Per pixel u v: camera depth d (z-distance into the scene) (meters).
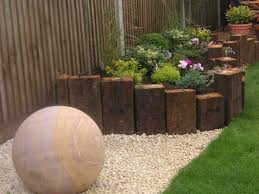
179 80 3.74
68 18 3.95
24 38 3.32
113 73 4.01
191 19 7.21
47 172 2.20
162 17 6.24
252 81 4.61
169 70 3.91
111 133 3.30
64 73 3.87
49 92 3.62
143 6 5.61
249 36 5.93
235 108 3.45
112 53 4.41
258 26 7.03
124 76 3.60
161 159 2.84
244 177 2.50
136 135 3.26
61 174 2.21
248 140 3.02
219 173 2.55
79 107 3.32
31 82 3.39
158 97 3.22
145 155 2.91
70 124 2.26
